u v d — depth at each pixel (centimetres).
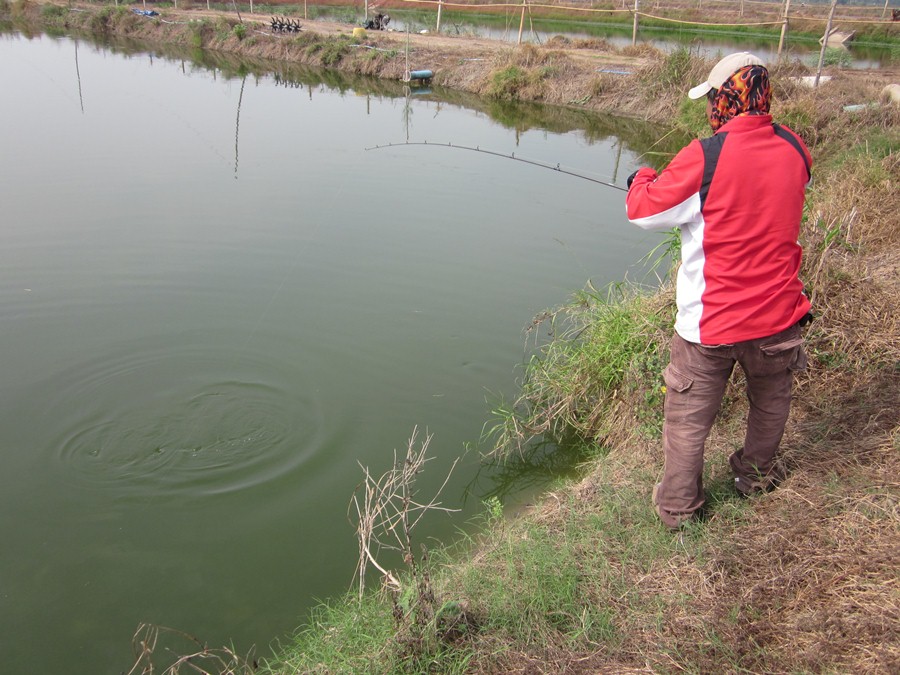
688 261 304
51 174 1138
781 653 259
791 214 291
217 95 1838
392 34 2695
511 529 408
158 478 495
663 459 416
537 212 1021
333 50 2373
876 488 317
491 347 667
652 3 3931
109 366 628
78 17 3391
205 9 3616
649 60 1814
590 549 348
